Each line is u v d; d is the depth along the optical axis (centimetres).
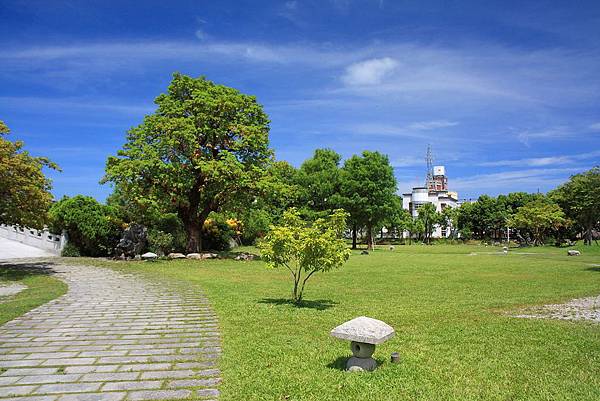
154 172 2520
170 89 2817
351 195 4734
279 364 642
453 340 795
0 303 1165
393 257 3397
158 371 615
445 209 8962
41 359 670
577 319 1005
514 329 884
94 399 513
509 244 7288
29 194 1859
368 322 604
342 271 2200
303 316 1004
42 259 2592
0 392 534
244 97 2891
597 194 4797
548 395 527
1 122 1847
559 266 2541
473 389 544
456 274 2067
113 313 1043
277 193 2819
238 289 1473
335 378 579
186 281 1694
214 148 2838
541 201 6594
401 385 554
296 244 1165
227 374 598
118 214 3044
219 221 3672
